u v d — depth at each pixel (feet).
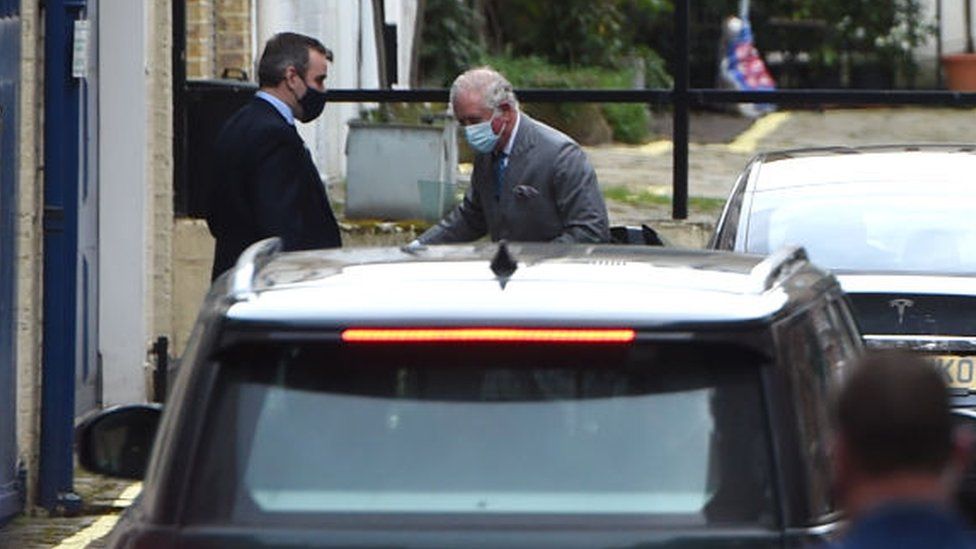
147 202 112.16
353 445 40.24
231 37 137.39
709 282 43.47
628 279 43.65
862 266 83.25
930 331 78.43
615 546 38.86
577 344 40.34
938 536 28.91
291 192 85.30
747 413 39.99
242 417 40.40
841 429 30.07
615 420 40.22
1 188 86.07
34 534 86.63
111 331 111.45
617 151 198.08
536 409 40.40
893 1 263.70
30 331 90.22
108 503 92.27
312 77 86.63
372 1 179.22
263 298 41.83
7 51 86.28
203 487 39.88
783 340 40.86
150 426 50.93
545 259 46.78
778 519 39.14
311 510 39.65
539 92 121.80
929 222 85.10
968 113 246.47
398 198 123.85
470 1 230.68
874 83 264.31
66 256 90.12
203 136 120.16
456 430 40.32
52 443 90.22
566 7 243.60
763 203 87.51
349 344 40.50
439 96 122.72
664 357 40.50
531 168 81.87
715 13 268.62
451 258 47.01
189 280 118.83
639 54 256.52
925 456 29.40
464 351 40.57
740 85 251.60
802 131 228.84
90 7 109.40
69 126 90.02
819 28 266.57
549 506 39.63
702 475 39.65
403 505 39.73
